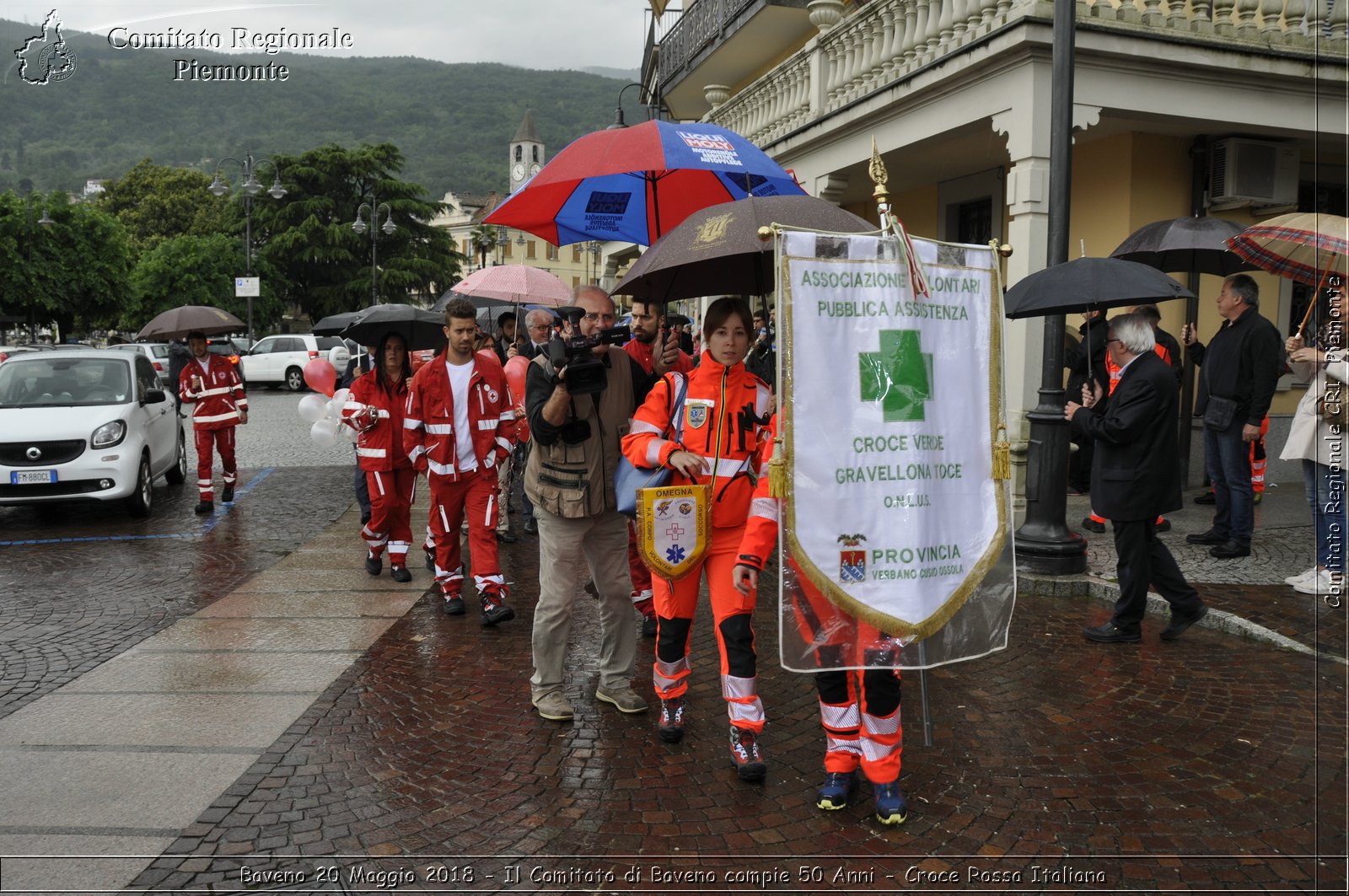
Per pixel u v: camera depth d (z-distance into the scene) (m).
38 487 8.78
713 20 14.98
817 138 11.40
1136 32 8.12
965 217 12.36
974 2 8.62
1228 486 7.07
